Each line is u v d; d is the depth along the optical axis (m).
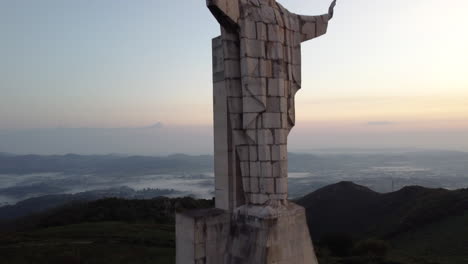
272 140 11.90
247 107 11.67
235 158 12.52
